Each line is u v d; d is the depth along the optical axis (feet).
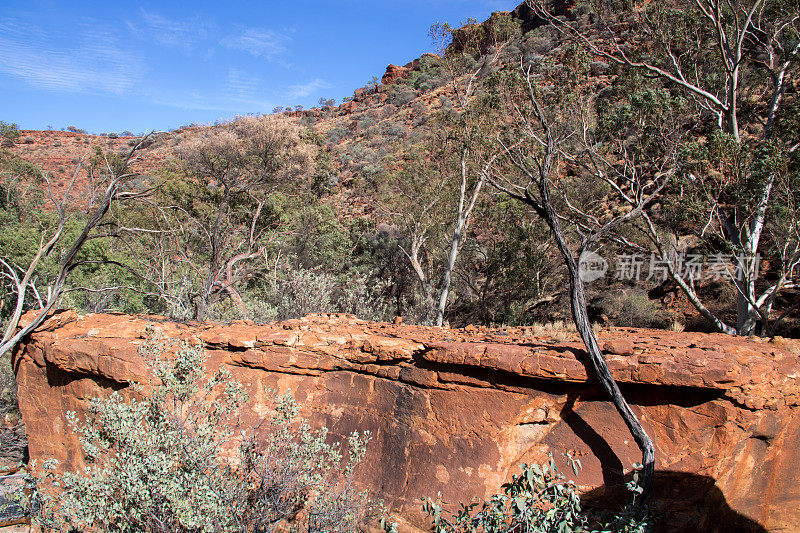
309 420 25.00
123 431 19.45
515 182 60.34
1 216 87.35
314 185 117.39
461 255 76.54
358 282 55.67
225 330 27.94
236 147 80.43
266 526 19.15
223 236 51.13
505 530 16.99
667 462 17.99
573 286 19.94
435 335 25.82
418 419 22.21
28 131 240.53
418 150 78.64
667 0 56.80
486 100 57.93
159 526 18.10
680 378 17.47
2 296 54.60
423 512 20.56
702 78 57.67
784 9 49.75
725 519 18.19
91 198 36.45
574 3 119.75
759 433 18.25
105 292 53.67
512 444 20.29
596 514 18.26
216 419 20.83
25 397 31.42
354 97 293.43
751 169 40.81
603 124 49.62
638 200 47.06
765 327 42.24
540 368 19.31
